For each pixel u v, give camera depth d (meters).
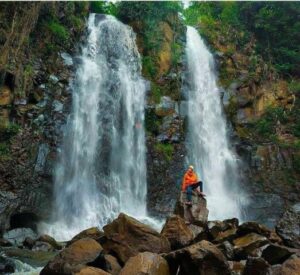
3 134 22.28
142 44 33.16
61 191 24.06
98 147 26.78
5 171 21.70
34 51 25.16
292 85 35.69
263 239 11.73
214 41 37.94
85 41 29.41
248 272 9.05
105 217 25.16
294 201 30.69
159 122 30.25
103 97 28.25
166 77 32.44
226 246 11.26
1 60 22.39
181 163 30.00
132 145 28.59
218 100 34.72
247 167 32.25
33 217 22.64
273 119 34.03
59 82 26.00
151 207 27.88
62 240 21.38
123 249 10.98
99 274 9.01
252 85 35.28
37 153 23.53
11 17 23.52
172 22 35.22
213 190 31.20
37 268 12.70
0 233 20.08
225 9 40.62
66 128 25.39
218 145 33.06
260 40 39.50
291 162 32.22
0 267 12.49
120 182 27.00
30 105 23.89
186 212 16.42
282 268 8.84
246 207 30.66
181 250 9.37
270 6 39.22
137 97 30.19
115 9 34.81
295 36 38.53
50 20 26.66
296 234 12.32
